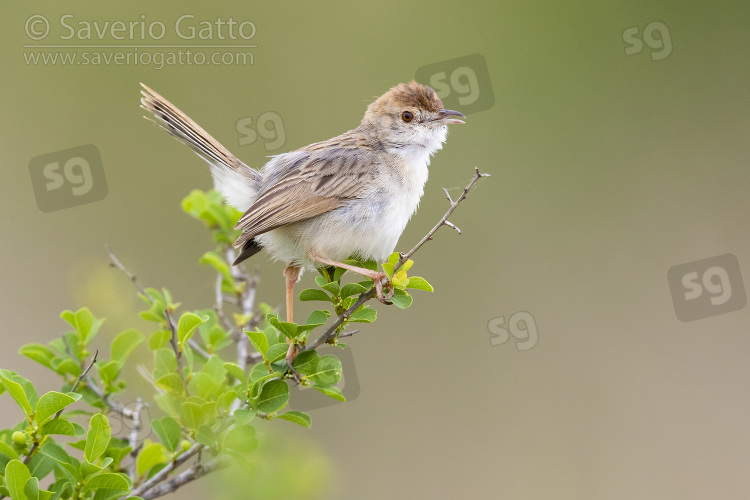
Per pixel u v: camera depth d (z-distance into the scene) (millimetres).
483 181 16375
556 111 17078
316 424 13992
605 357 14781
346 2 16562
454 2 17047
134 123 15477
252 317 9461
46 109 15336
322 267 9453
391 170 9633
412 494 13547
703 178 16438
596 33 17344
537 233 16047
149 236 14992
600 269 15570
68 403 6938
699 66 17109
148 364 9109
